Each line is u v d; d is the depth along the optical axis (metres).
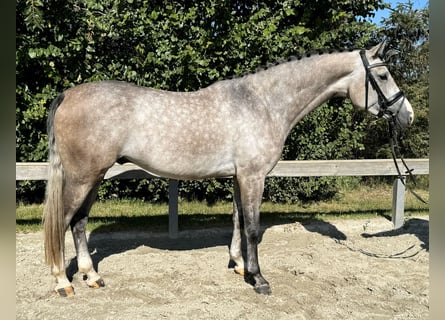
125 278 3.10
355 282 3.09
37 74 5.05
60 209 2.58
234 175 2.85
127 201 5.80
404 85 7.55
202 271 3.27
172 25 4.77
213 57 4.94
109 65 4.87
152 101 2.63
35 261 3.42
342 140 5.92
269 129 2.76
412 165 4.52
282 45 4.92
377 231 4.57
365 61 2.86
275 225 4.75
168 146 2.62
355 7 5.43
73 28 4.74
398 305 2.72
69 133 2.51
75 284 2.95
